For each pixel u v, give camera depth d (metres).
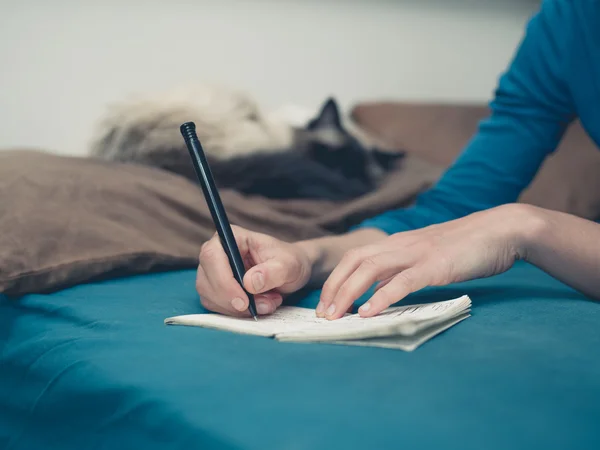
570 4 0.99
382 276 0.73
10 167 1.15
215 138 1.43
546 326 0.65
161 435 0.48
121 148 1.41
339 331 0.59
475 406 0.44
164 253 1.07
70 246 1.01
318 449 0.40
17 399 0.75
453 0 2.38
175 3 1.90
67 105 1.78
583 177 1.80
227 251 0.72
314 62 2.16
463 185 1.07
